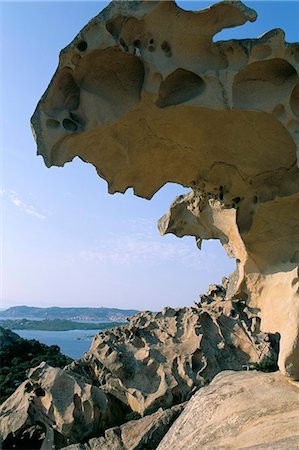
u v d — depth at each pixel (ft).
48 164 22.39
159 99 24.58
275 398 25.73
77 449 78.38
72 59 21.74
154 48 23.02
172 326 111.14
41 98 22.13
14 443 91.61
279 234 30.86
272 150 27.63
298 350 26.86
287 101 24.56
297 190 28.53
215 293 124.77
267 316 31.53
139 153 27.58
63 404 89.76
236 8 22.43
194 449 24.03
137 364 101.24
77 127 23.06
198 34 23.25
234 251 35.68
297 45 23.52
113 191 28.99
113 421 90.89
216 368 100.37
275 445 20.81
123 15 21.40
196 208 37.17
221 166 29.86
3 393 130.31
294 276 29.09
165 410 85.30
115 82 23.76
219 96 24.13
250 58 23.53
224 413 25.95
